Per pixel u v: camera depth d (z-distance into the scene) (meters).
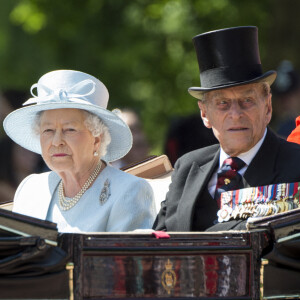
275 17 41.56
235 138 15.22
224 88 15.12
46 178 17.25
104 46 50.91
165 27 49.44
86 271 12.88
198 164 16.27
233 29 15.32
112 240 12.95
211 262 13.12
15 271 12.75
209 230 15.26
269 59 41.47
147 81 51.28
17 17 51.12
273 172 15.23
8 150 25.61
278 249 13.19
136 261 12.98
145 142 26.70
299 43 41.09
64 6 50.88
